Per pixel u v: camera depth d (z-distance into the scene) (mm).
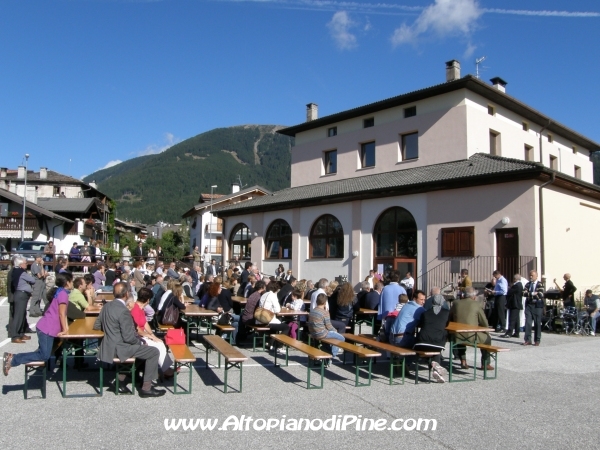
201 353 11008
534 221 17125
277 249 27547
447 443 5625
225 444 5469
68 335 7176
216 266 30484
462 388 8219
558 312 15875
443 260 19344
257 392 7750
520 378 8984
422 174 21375
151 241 63969
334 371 9484
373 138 25625
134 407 6770
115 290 7543
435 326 8500
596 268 21156
